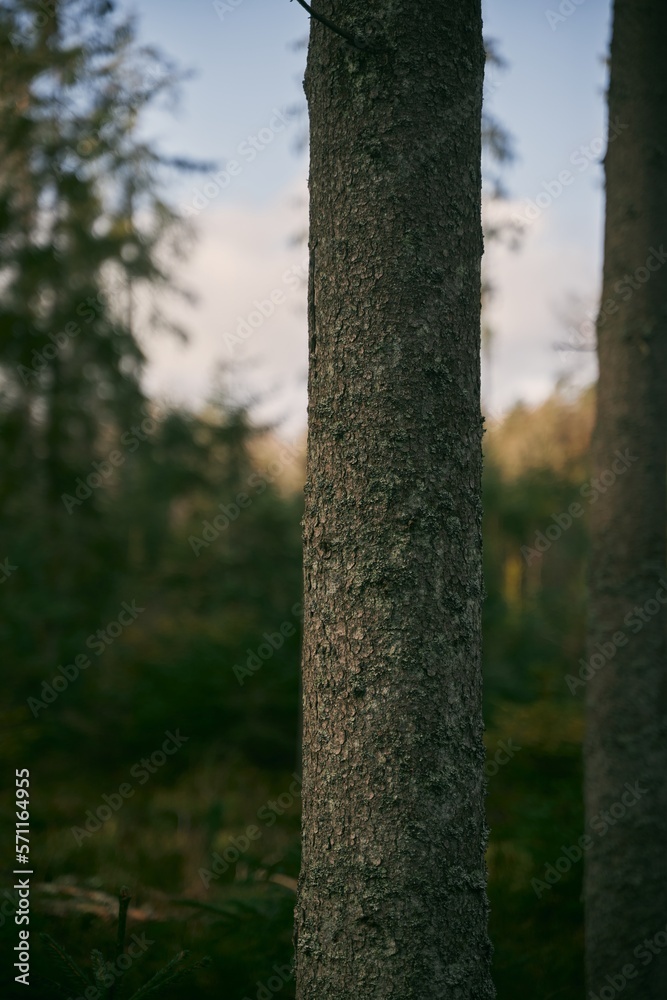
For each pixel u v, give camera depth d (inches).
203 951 135.8
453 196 82.5
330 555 80.7
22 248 343.9
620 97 143.0
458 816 78.4
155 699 327.6
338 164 82.7
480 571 83.1
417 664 77.6
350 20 82.8
